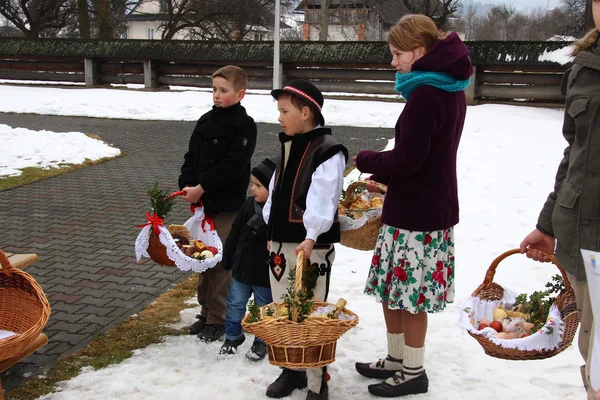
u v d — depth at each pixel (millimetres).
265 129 13766
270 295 3875
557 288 3111
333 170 3281
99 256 5922
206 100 17203
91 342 4184
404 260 3334
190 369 3836
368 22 45156
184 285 5219
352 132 13336
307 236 3209
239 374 3783
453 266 3502
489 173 8781
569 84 2709
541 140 11266
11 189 8523
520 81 15531
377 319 4582
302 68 18031
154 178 9344
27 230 6734
